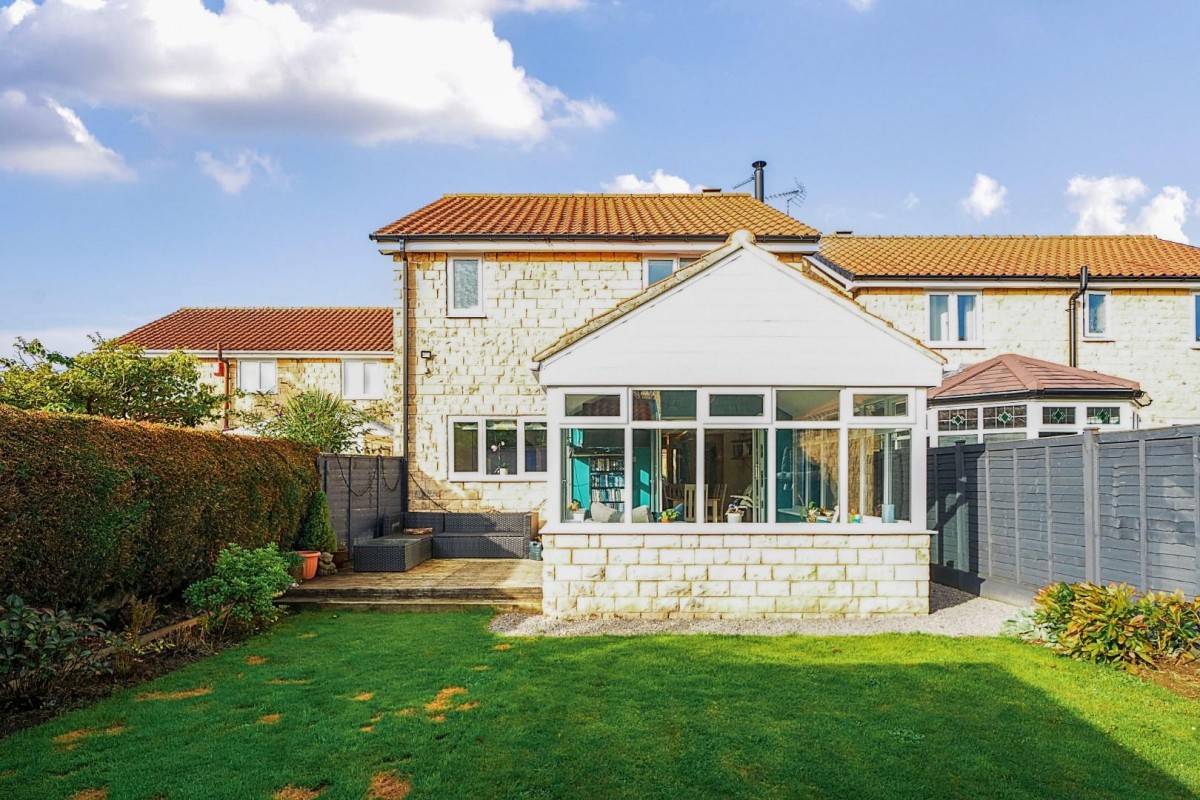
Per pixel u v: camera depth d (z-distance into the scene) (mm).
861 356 10922
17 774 5426
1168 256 21906
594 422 10906
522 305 18031
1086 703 6785
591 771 5484
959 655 8484
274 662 8539
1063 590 9125
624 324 10945
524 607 11648
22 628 6871
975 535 12805
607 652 8812
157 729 6344
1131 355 20453
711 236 17578
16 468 7332
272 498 12703
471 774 5434
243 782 5312
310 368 26969
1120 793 5090
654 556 10828
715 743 5961
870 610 10773
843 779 5328
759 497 10906
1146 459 8617
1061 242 23719
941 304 20625
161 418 16312
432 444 17906
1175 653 7902
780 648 8930
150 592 10055
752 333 10945
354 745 5977
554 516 10891
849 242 23828
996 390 17172
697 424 10914
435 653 8891
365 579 13148
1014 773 5395
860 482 10953
